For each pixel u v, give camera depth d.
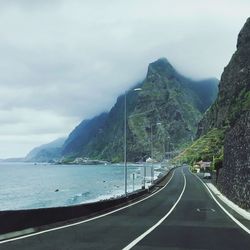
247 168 39.66
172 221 31.20
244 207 40.31
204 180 110.88
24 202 96.06
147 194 69.00
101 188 133.50
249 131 38.84
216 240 20.91
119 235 22.45
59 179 192.38
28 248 17.38
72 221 30.27
